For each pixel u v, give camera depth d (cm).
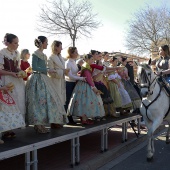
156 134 826
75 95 548
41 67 461
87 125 541
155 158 574
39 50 470
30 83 454
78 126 528
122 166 523
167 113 555
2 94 391
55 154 565
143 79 512
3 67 418
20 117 396
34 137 430
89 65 559
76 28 2283
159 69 607
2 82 414
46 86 452
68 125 540
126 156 589
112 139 695
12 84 396
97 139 700
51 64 506
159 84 542
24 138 422
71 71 563
